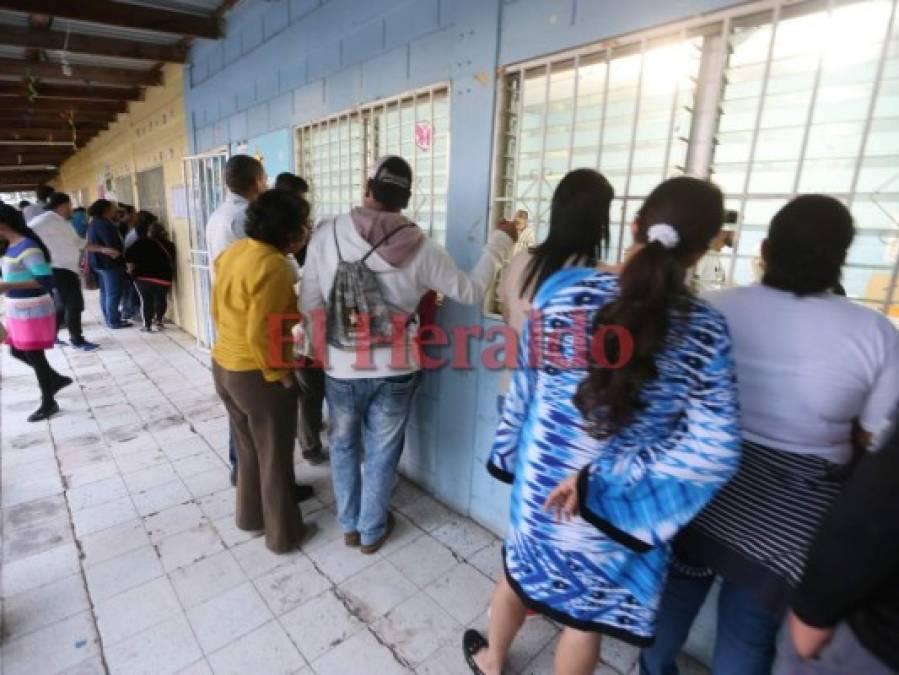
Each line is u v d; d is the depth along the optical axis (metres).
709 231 0.87
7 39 3.37
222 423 2.98
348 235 1.56
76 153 10.23
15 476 2.36
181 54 4.05
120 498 2.20
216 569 1.78
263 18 2.96
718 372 0.82
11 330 2.84
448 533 2.03
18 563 1.78
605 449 0.90
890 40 1.02
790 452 0.94
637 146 1.46
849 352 0.86
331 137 2.58
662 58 1.36
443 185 2.04
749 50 1.22
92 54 3.74
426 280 1.63
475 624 1.58
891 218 1.07
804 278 0.90
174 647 1.46
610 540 0.94
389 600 1.66
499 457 1.16
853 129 1.10
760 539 0.93
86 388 3.55
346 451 1.82
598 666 1.45
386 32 2.10
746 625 1.01
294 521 1.88
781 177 1.21
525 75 1.65
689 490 0.87
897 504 0.52
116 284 5.33
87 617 1.55
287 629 1.54
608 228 1.10
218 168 3.85
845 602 0.57
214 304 1.72
